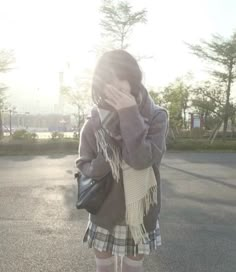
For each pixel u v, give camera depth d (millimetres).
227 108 29750
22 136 24359
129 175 1867
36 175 10781
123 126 1779
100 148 1900
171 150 22828
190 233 4883
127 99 1779
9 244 4336
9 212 6000
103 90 1854
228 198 7375
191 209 6355
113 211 1916
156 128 1893
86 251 4109
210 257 3996
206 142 24891
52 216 5734
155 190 1932
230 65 29594
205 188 8586
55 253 4043
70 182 9320
